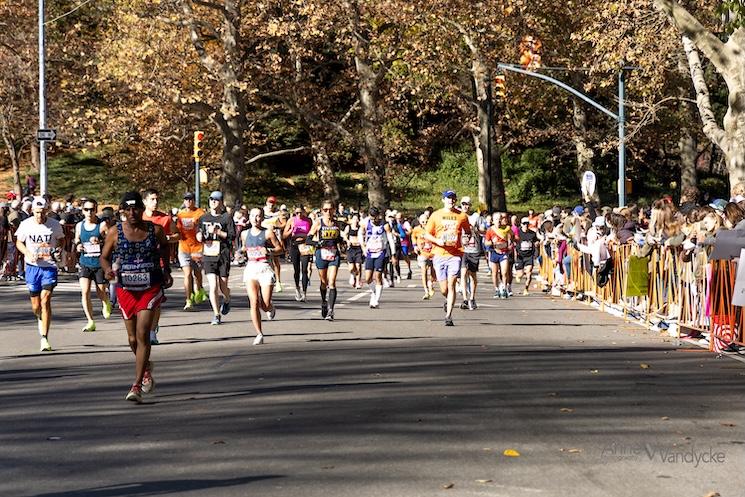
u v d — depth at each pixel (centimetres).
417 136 15538
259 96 13038
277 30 10512
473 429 1991
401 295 6194
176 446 1872
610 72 9894
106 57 10931
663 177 15688
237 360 3109
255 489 1548
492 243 6053
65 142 13475
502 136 14100
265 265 3556
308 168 15888
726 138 5956
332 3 10638
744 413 2169
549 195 15188
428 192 15188
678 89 11444
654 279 4125
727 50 5662
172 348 3469
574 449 1811
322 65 12569
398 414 2152
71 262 7712
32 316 4662
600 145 9862
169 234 3997
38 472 1692
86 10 13538
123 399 2422
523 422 2064
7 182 14550
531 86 11475
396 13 10619
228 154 11238
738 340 3134
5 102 12812
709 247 3491
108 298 4566
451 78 11844
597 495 1506
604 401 2312
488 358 3112
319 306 5253
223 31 10944
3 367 3039
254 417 2142
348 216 8925
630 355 3206
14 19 12762
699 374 2759
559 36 10831
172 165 13488
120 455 1808
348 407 2238
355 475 1628
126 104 11381
